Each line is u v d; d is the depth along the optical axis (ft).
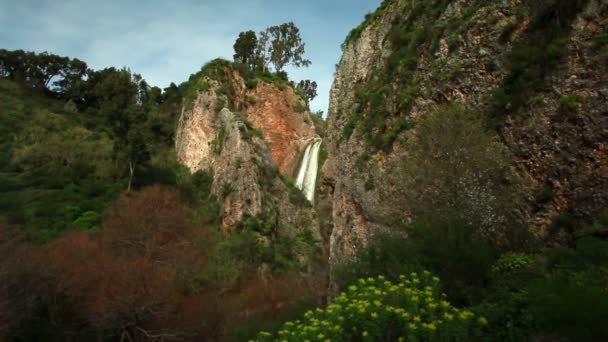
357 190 66.59
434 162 44.11
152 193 150.20
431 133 46.09
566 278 27.17
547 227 38.83
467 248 34.78
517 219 40.86
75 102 266.57
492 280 33.40
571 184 38.24
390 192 57.82
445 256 34.94
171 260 126.72
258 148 176.76
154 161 194.08
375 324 25.31
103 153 190.90
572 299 23.75
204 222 156.35
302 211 169.99
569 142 39.34
